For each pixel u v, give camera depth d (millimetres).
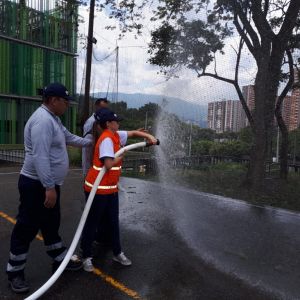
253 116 9602
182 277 4199
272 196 8695
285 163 13156
